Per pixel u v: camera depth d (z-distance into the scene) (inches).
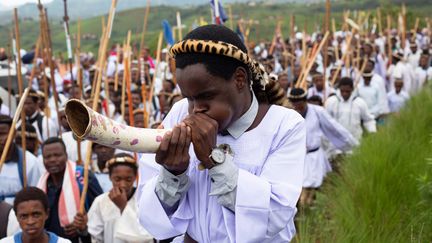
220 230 110.7
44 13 300.0
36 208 195.0
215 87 102.9
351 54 607.8
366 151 323.6
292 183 110.6
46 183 244.5
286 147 112.1
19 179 265.0
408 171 280.5
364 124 436.8
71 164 245.3
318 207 301.9
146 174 120.2
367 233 221.1
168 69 648.4
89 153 233.9
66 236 237.0
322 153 350.6
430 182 241.3
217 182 105.7
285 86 488.7
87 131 95.0
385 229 229.5
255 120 113.3
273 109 114.7
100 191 250.4
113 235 230.1
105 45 257.8
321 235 215.6
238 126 111.7
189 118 103.7
